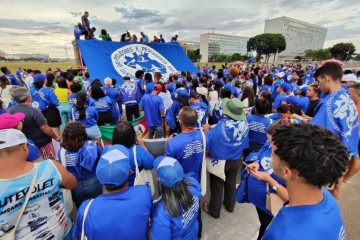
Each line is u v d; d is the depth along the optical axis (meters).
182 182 1.46
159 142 2.76
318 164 0.73
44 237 1.47
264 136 2.92
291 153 0.77
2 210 1.23
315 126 0.85
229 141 2.42
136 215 1.34
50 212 1.50
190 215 1.52
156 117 4.89
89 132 3.69
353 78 3.93
